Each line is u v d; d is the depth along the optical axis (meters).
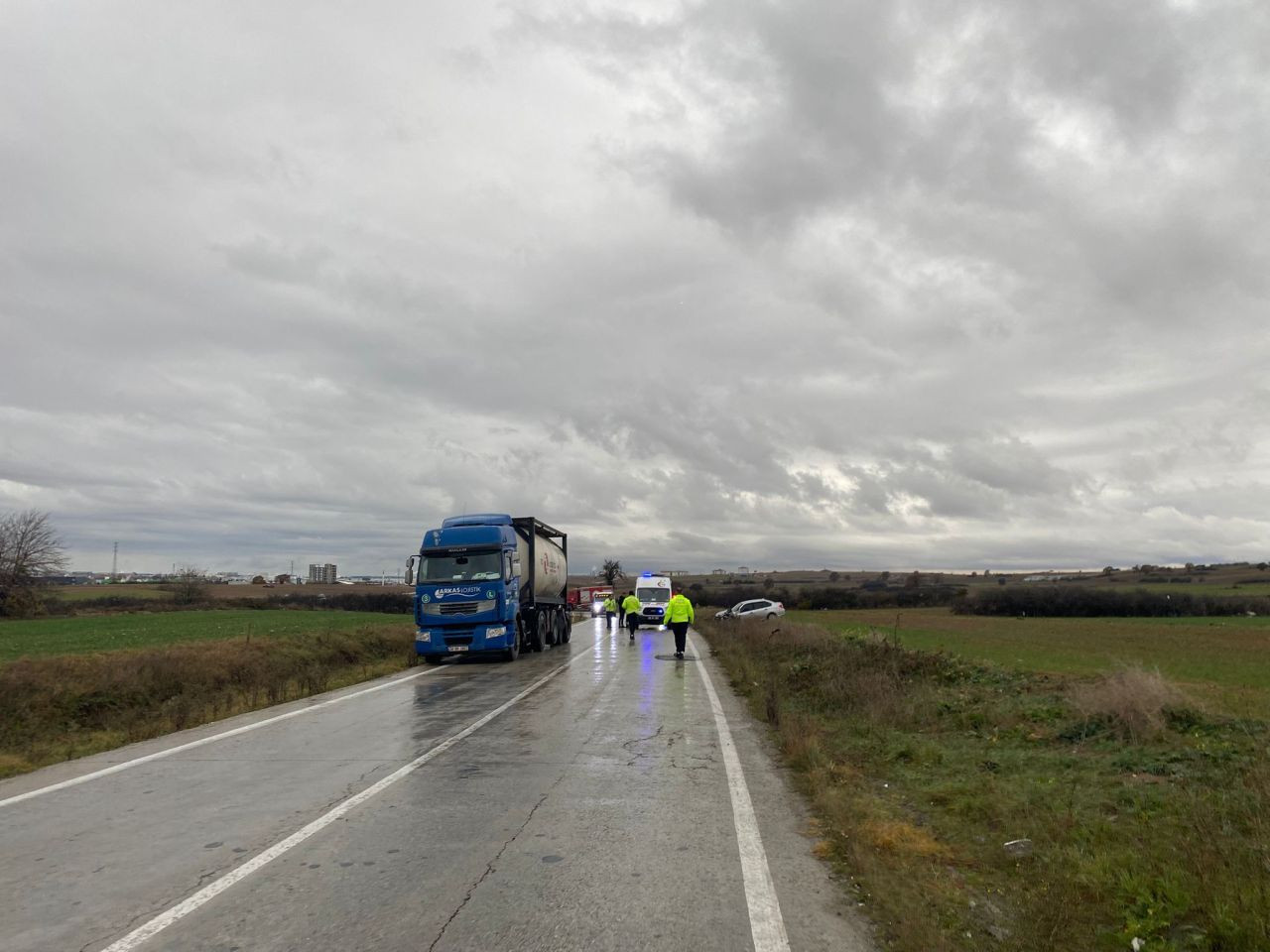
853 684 13.71
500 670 20.44
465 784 7.82
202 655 20.38
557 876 5.24
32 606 50.78
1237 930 4.03
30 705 14.21
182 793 7.73
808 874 5.31
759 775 8.20
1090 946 4.19
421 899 4.82
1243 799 6.35
